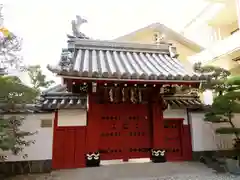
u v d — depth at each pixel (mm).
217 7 14297
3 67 7137
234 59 12508
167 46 10852
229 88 8602
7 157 8156
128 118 9109
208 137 9844
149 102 9234
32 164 8281
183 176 7285
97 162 8438
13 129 7328
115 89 8672
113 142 8883
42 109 8523
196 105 9758
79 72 6676
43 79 10352
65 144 8594
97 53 9789
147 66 8789
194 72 8188
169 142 9609
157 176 7246
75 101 9000
